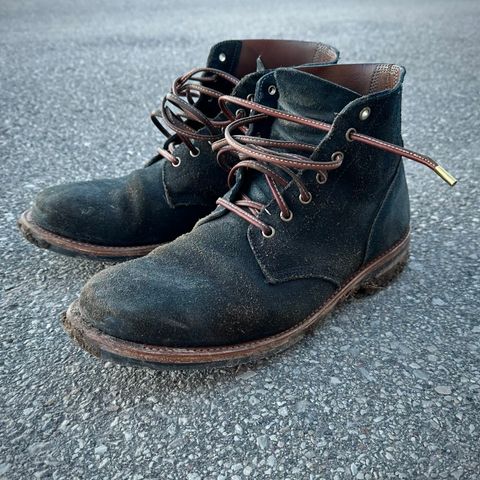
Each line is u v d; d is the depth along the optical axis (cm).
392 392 92
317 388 92
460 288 117
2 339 104
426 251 131
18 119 225
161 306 88
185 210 124
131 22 411
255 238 96
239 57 127
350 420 86
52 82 272
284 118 94
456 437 83
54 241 121
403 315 110
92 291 91
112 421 87
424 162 89
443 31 377
